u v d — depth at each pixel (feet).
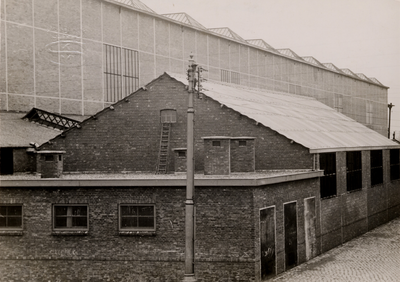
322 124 102.58
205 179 53.67
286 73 168.14
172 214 54.49
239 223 53.83
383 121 231.91
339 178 82.69
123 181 54.54
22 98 97.96
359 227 93.15
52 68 102.83
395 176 119.44
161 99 74.84
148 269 54.65
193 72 45.88
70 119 97.96
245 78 150.20
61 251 55.83
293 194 64.75
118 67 115.14
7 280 56.54
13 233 56.29
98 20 110.93
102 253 55.26
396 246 81.46
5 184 55.83
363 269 63.93
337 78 197.57
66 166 75.82
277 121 82.94
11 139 87.40
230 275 53.72
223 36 141.08
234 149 67.05
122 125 75.36
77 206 56.13
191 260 44.86
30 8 99.40
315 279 58.39
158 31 124.06
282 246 61.21
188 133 45.50
